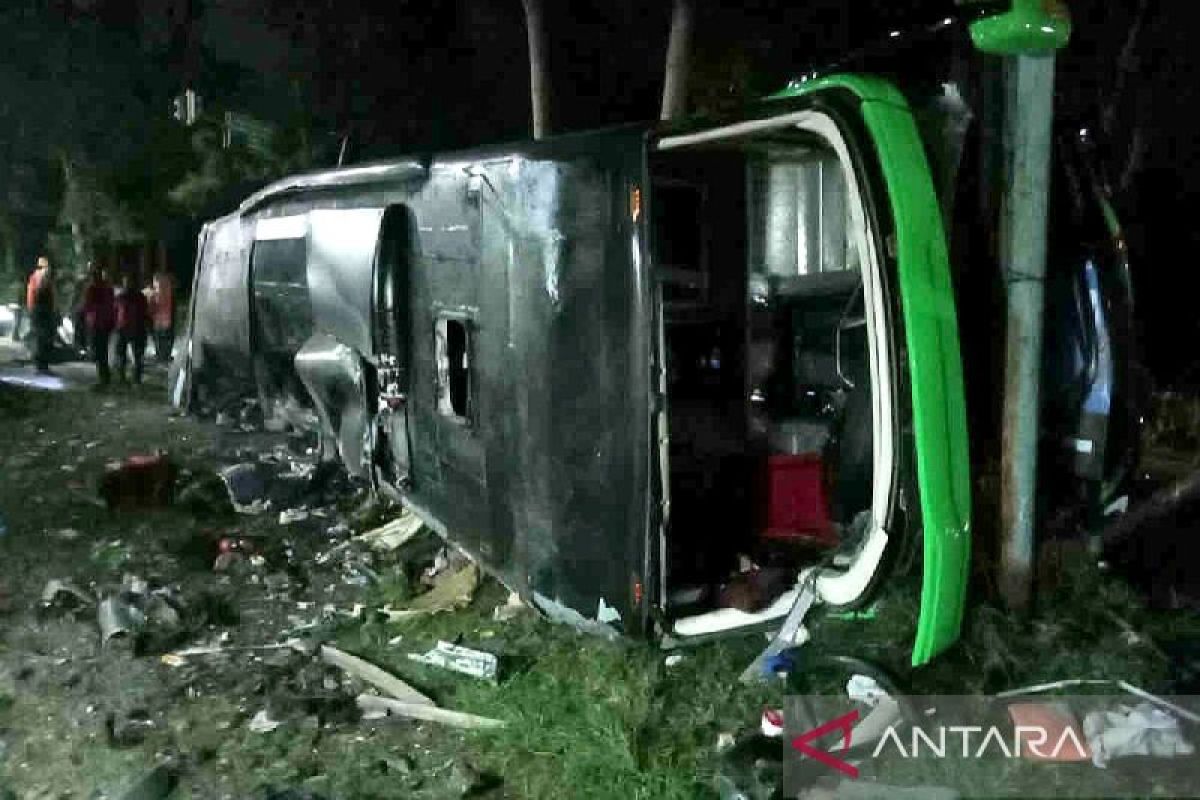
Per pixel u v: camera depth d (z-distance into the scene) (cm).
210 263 1077
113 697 515
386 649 562
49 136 1905
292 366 920
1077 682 409
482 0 1644
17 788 437
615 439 446
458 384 569
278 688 520
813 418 534
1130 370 465
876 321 392
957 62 465
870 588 412
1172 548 571
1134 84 991
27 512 821
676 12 860
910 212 384
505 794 416
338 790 423
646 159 430
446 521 598
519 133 1648
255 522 801
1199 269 955
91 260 1808
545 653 525
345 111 1742
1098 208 470
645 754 420
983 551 467
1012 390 430
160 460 857
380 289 623
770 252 540
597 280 448
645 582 439
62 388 1389
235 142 1748
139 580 668
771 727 411
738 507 532
